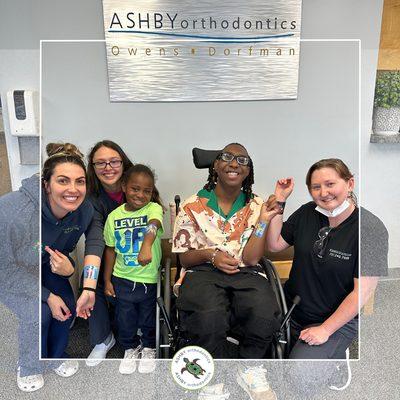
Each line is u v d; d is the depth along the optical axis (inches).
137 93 58.1
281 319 54.4
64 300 56.9
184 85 58.1
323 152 60.2
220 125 59.4
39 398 55.8
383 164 71.8
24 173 70.7
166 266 58.6
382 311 73.6
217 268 56.6
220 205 57.5
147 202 56.8
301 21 61.0
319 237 55.2
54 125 57.2
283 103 59.1
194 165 59.9
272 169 60.3
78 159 53.2
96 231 56.6
